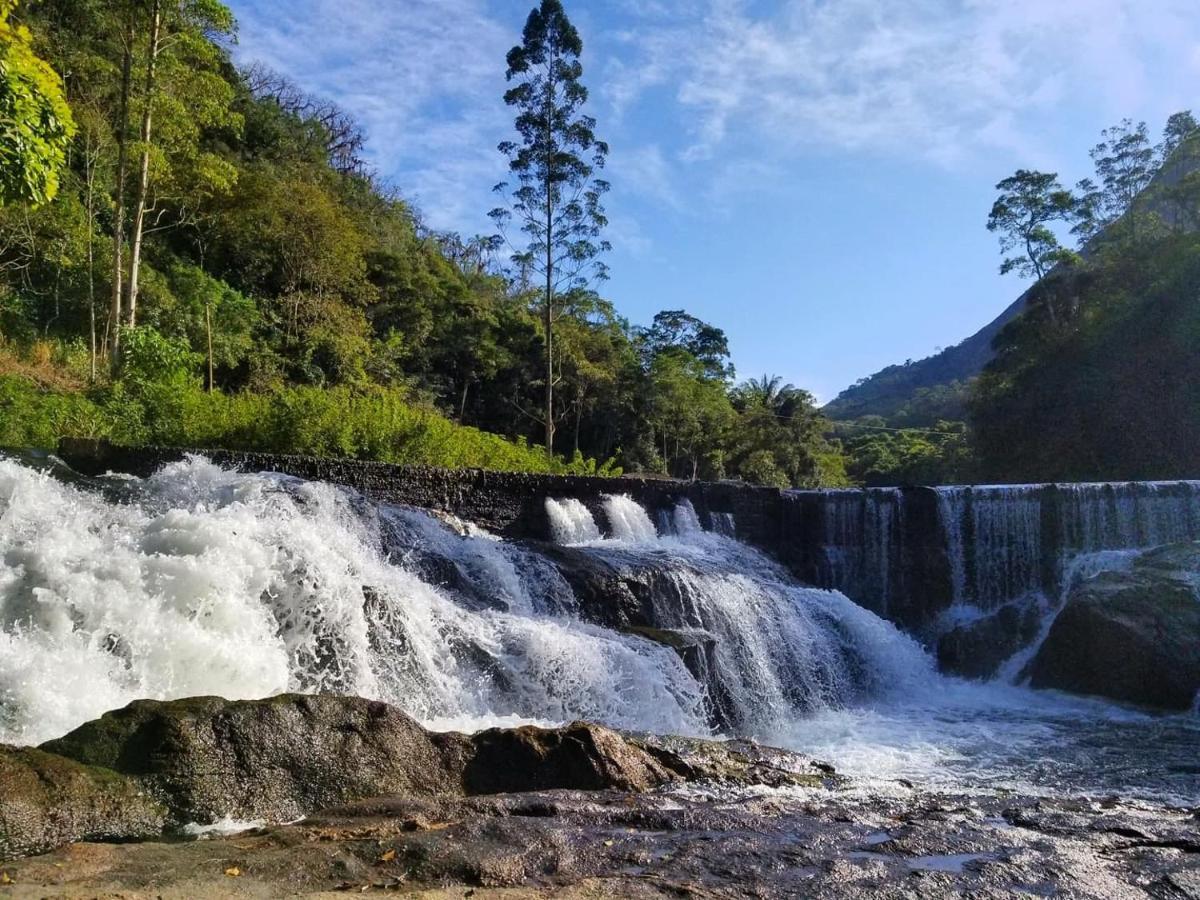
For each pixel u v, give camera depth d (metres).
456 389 41.56
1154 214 42.09
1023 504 15.91
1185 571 12.34
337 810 4.82
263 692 7.01
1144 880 4.16
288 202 29.64
